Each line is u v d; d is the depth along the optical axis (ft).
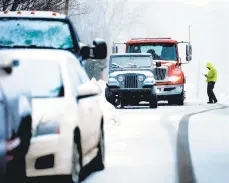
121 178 50.67
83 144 47.60
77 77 52.01
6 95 36.32
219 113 127.44
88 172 53.98
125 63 155.84
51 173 41.34
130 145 72.23
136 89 148.97
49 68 48.34
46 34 75.51
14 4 116.78
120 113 128.67
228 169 54.49
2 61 39.99
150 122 103.71
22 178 38.70
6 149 34.86
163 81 169.37
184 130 88.63
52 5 128.36
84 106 49.11
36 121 41.78
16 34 75.56
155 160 60.23
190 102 206.49
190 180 49.06
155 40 179.22
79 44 77.51
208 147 69.46
